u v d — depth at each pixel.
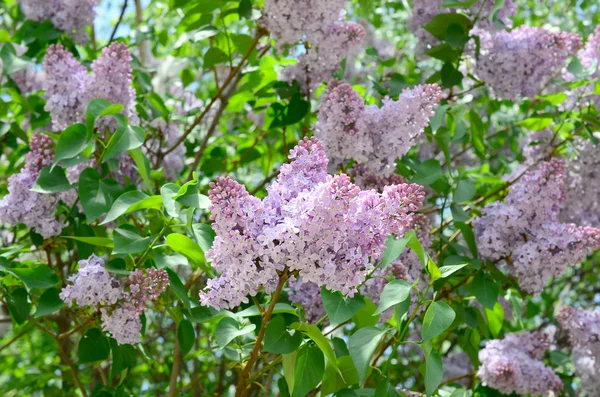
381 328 0.79
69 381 1.38
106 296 0.89
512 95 1.24
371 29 1.68
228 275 0.73
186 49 1.55
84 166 1.06
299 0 1.13
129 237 0.87
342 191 0.70
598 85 1.25
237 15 1.33
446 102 1.26
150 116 1.39
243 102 1.39
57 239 1.04
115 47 1.04
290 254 0.71
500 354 1.19
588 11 2.06
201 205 0.80
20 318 1.00
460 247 1.08
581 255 1.03
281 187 0.73
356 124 1.01
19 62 1.22
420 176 1.07
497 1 1.15
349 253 0.72
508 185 1.24
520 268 1.04
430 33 1.27
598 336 1.21
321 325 1.02
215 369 1.62
